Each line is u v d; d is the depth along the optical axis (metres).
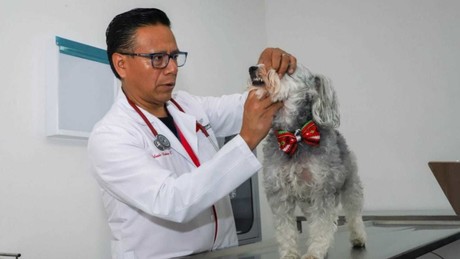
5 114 1.70
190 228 1.49
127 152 1.32
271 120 1.38
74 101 1.91
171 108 1.70
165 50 1.42
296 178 1.40
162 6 2.43
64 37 1.92
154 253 1.43
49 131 1.82
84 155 1.99
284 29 3.28
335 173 1.40
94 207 2.01
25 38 1.78
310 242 1.38
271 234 2.93
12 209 1.69
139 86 1.48
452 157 2.53
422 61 2.66
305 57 3.16
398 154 2.72
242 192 2.73
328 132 1.47
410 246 1.50
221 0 2.91
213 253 1.52
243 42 3.08
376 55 2.84
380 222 2.32
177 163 1.53
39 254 1.76
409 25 2.72
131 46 1.42
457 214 2.22
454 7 2.57
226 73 2.88
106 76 2.08
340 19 3.01
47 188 1.82
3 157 1.68
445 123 2.56
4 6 1.72
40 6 1.85
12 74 1.73
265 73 1.45
